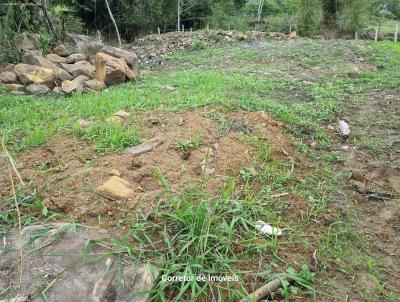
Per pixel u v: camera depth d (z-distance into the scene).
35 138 3.97
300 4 18.67
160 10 18.05
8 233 2.62
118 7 17.59
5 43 8.21
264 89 6.53
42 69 7.45
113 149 3.66
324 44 11.10
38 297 2.18
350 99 6.20
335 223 3.03
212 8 21.27
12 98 6.24
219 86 6.45
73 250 2.44
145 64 11.58
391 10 28.94
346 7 18.69
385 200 3.42
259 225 2.80
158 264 2.35
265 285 2.34
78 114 4.96
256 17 25.42
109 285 2.23
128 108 5.14
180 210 2.69
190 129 4.10
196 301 2.24
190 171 3.35
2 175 3.32
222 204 2.85
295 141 4.38
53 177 3.23
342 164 4.04
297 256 2.66
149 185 3.14
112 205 2.87
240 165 3.56
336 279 2.53
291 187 3.43
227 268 2.41
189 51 12.88
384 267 2.67
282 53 10.12
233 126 4.30
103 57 7.80
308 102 5.93
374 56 9.55
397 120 5.22
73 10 15.79
